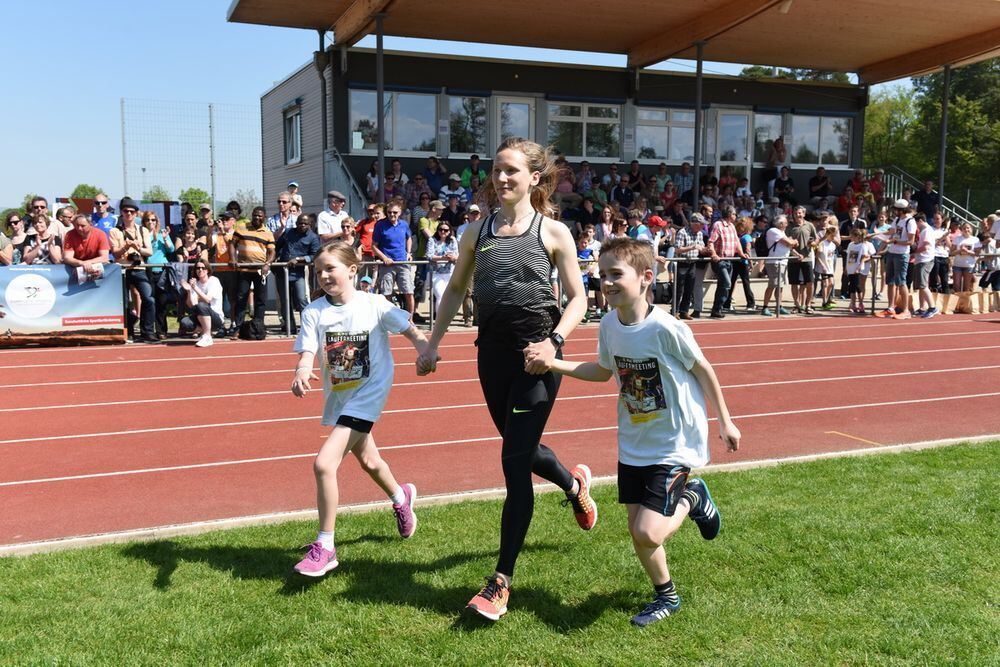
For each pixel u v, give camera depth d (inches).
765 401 328.2
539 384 143.6
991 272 655.8
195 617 136.2
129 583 150.3
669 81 879.1
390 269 517.7
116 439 269.3
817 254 645.9
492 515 189.2
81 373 381.7
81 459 246.4
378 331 159.6
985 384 364.5
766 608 138.3
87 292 461.1
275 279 526.9
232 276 493.0
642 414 137.3
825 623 133.2
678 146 893.2
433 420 294.4
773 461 234.5
